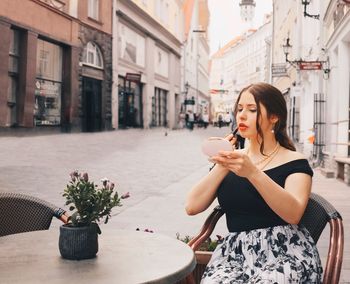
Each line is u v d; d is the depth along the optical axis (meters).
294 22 27.11
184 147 21.86
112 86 33.88
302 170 2.78
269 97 2.83
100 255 2.47
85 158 15.79
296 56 25.53
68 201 2.40
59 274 2.20
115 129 34.75
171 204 8.73
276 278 2.48
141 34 41.03
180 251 2.54
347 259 5.29
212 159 2.55
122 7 35.47
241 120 2.87
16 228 3.27
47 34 25.55
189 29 66.12
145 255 2.48
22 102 23.75
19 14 23.16
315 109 15.71
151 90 43.94
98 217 2.43
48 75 26.41
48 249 2.56
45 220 3.29
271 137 2.88
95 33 30.97
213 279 2.60
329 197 10.01
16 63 23.69
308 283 2.56
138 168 14.02
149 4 42.50
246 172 2.54
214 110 117.00
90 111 30.97
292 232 2.71
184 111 59.25
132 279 2.15
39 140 21.53
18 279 2.14
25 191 9.55
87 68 30.08
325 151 15.35
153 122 45.41
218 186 2.91
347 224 7.21
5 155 15.42
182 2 57.50
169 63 51.34
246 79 98.38
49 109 26.52
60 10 26.53
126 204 8.64
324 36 16.52
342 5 12.68
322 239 6.26
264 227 2.75
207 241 4.16
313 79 19.39
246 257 2.70
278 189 2.56
